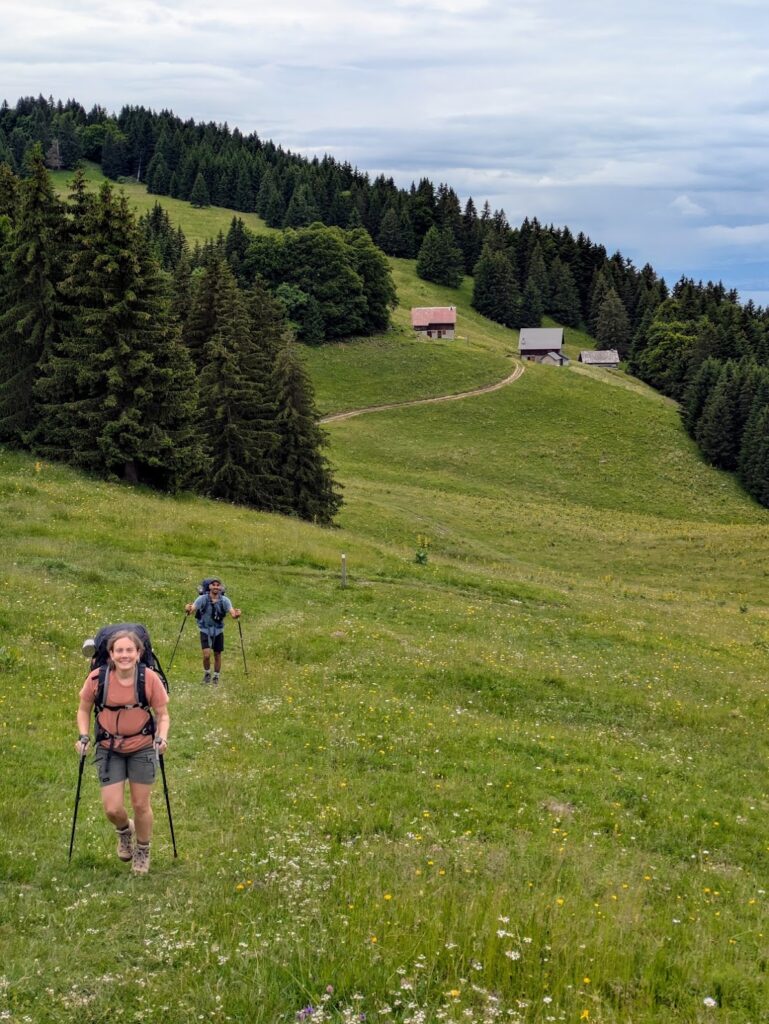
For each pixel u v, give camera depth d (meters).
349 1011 6.12
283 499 56.06
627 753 17.31
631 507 97.19
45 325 46.19
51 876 8.75
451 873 9.56
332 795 12.38
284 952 7.07
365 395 122.56
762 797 16.09
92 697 8.68
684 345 162.12
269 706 17.47
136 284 45.03
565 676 23.03
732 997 7.38
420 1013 6.07
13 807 10.45
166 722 8.64
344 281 141.00
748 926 9.43
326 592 31.44
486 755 15.72
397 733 16.44
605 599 40.75
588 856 10.98
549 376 138.62
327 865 9.30
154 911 7.95
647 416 126.19
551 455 108.06
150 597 26.86
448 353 141.38
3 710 14.98
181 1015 6.26
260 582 31.39
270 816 11.24
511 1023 6.14
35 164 45.69
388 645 24.27
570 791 14.42
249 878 8.88
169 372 45.53
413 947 7.07
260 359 57.38
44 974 6.80
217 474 52.69
